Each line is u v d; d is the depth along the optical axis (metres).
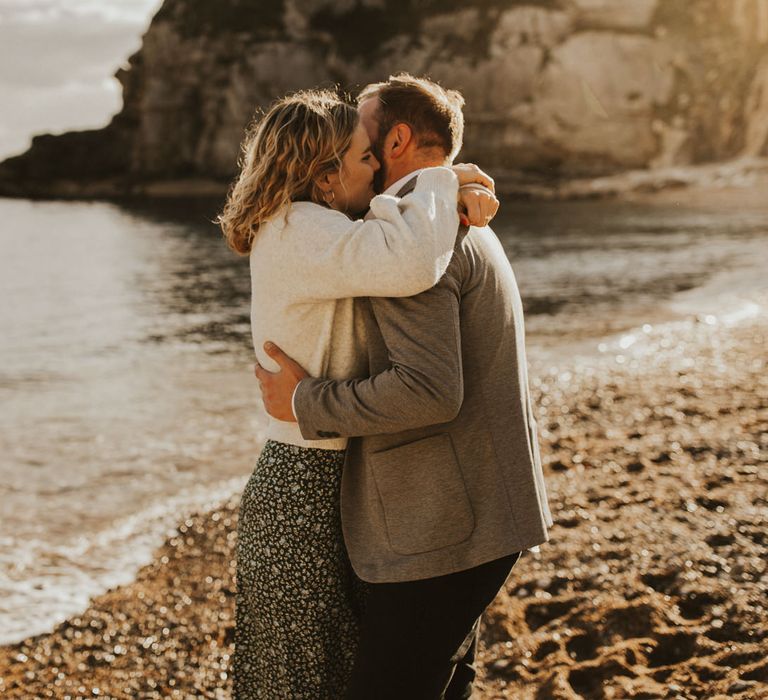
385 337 1.91
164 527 5.62
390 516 2.00
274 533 2.10
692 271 18.88
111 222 43.22
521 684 3.13
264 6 56.78
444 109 2.14
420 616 2.00
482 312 1.97
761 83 51.12
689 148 50.66
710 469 5.12
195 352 13.11
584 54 49.34
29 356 13.11
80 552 5.30
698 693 2.80
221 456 7.46
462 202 2.00
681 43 50.06
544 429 6.92
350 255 1.88
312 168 2.02
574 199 44.69
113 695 3.56
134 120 66.06
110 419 8.93
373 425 1.90
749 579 3.50
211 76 57.56
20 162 66.19
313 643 2.13
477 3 52.22
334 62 53.81
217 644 3.94
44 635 4.12
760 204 36.81
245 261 26.72
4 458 7.53
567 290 17.17
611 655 3.11
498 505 1.98
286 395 2.06
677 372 9.07
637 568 3.77
